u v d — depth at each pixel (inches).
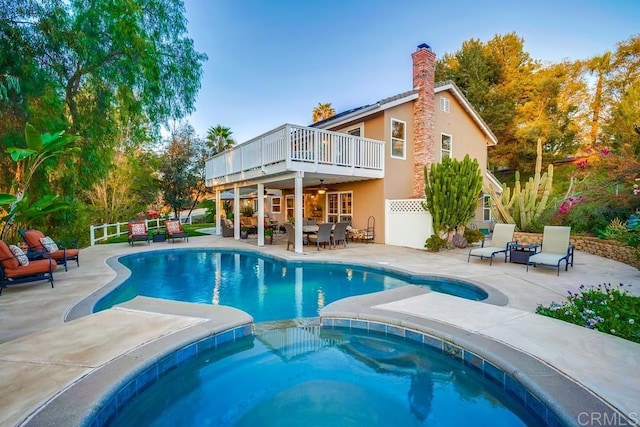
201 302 241.9
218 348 155.3
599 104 823.7
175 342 136.6
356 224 562.9
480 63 945.5
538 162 449.1
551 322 157.9
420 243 456.1
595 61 829.8
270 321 195.0
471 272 287.9
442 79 1007.0
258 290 275.4
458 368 137.6
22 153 288.4
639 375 107.0
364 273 329.4
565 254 295.7
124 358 121.9
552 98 896.9
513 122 928.9
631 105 486.0
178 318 167.2
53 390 100.8
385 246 479.5
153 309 183.0
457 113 636.1
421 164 531.2
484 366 126.0
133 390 113.9
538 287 232.4
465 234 457.1
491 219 700.7
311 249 452.8
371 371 142.6
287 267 370.3
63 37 337.4
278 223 796.0
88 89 416.2
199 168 1083.9
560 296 209.0
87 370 113.0
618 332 141.6
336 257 378.0
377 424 108.9
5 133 338.3
